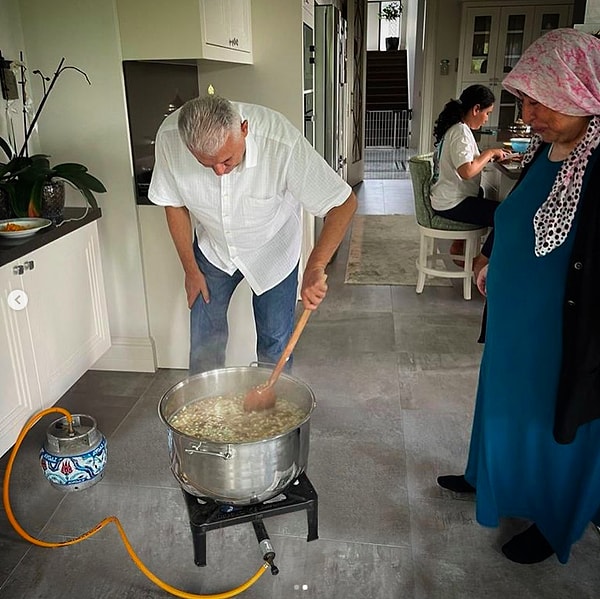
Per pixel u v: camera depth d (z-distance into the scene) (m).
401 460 2.20
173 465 1.59
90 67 2.46
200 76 3.19
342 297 3.83
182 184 2.02
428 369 2.88
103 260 2.72
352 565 1.74
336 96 4.52
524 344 1.57
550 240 1.42
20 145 2.51
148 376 2.84
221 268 2.26
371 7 14.21
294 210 2.21
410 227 5.50
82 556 1.78
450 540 1.83
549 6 6.80
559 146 1.46
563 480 1.64
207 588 1.67
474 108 3.53
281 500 1.72
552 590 1.66
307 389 1.71
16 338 1.93
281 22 3.03
